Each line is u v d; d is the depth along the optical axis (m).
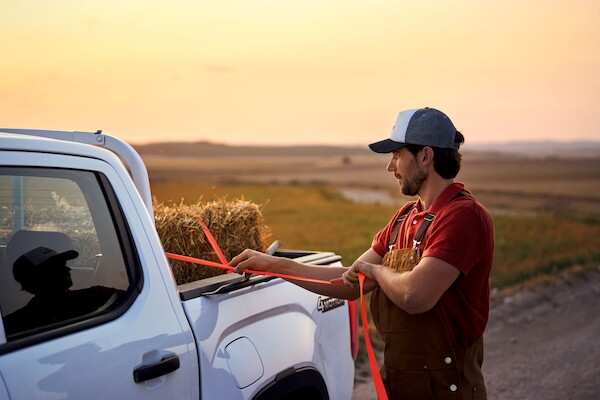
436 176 3.01
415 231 3.00
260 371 2.89
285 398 3.21
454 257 2.78
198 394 2.58
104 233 2.45
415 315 2.90
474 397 2.94
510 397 6.50
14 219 2.20
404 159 3.02
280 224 30.64
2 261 2.12
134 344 2.34
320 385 3.32
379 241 3.30
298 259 3.59
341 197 56.22
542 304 10.93
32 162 2.27
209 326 2.69
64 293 2.25
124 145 2.89
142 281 2.51
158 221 3.54
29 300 2.14
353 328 3.83
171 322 2.53
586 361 7.66
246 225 4.03
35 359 2.04
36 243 2.23
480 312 2.94
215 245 3.52
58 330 2.16
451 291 2.88
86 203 2.42
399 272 2.96
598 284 12.72
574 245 19.06
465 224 2.82
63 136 2.97
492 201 49.06
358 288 3.29
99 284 2.37
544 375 7.17
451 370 2.88
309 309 3.41
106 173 2.54
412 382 2.92
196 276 3.69
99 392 2.17
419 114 3.00
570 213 37.84
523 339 8.73
